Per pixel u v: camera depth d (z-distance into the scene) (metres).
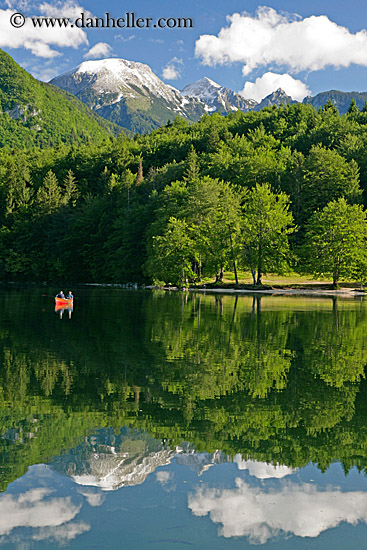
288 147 141.00
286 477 8.98
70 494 8.16
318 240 81.81
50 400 13.62
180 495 8.19
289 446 10.41
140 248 103.81
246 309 43.78
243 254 80.38
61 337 25.03
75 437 10.72
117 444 10.36
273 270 79.19
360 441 10.79
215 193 91.88
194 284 86.12
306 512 7.77
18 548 6.59
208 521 7.40
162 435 10.95
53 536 6.88
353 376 17.03
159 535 7.00
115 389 14.84
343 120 159.12
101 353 20.59
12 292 73.56
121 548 6.68
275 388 15.23
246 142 157.12
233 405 13.36
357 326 31.20
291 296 65.94
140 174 138.88
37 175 159.62
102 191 144.25
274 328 29.66
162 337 25.36
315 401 13.85
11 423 11.60
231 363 18.89
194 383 15.70
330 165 112.44
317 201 111.50
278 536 7.06
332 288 78.88
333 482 8.83
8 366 17.80
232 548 6.68
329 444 10.55
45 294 68.31
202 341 24.16
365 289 77.38
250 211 79.12
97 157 170.12
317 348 22.59
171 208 95.38
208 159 137.50
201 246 83.94
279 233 78.62
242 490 8.44
